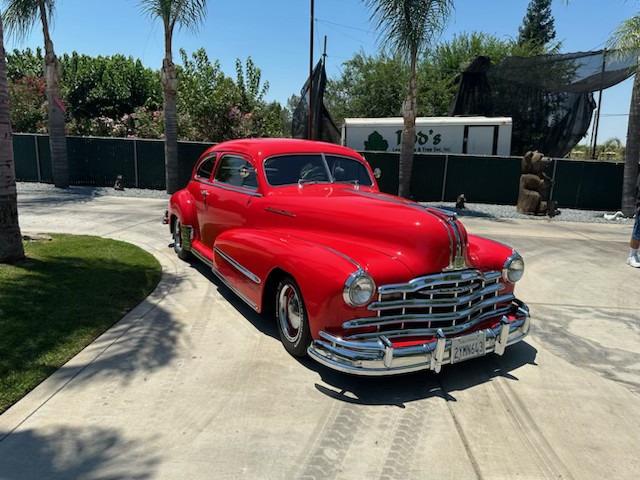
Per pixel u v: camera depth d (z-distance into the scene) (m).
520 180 14.48
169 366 4.04
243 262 4.69
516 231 11.35
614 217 13.88
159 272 6.60
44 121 23.36
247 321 5.04
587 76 16.67
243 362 4.16
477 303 3.96
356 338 3.54
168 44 14.24
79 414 3.31
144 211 12.00
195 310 5.31
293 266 3.91
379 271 3.60
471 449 3.14
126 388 3.67
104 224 10.10
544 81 17.23
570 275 7.48
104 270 6.41
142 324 4.86
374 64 29.58
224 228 5.75
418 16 12.27
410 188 15.37
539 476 2.91
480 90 18.62
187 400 3.55
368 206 4.23
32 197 13.91
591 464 3.04
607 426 3.47
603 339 5.06
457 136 16.91
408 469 2.92
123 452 2.95
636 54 13.04
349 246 3.99
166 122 14.75
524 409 3.65
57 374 3.81
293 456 2.99
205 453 2.98
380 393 3.78
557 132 18.45
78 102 26.06
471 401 3.73
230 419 3.34
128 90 26.59
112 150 16.66
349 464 2.94
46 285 5.61
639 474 2.96
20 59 27.67
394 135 17.23
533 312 5.82
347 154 5.66
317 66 18.27
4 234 6.21
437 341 3.58
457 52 31.77
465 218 13.33
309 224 4.41
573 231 11.66
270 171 5.13
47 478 2.70
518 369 4.30
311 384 3.86
